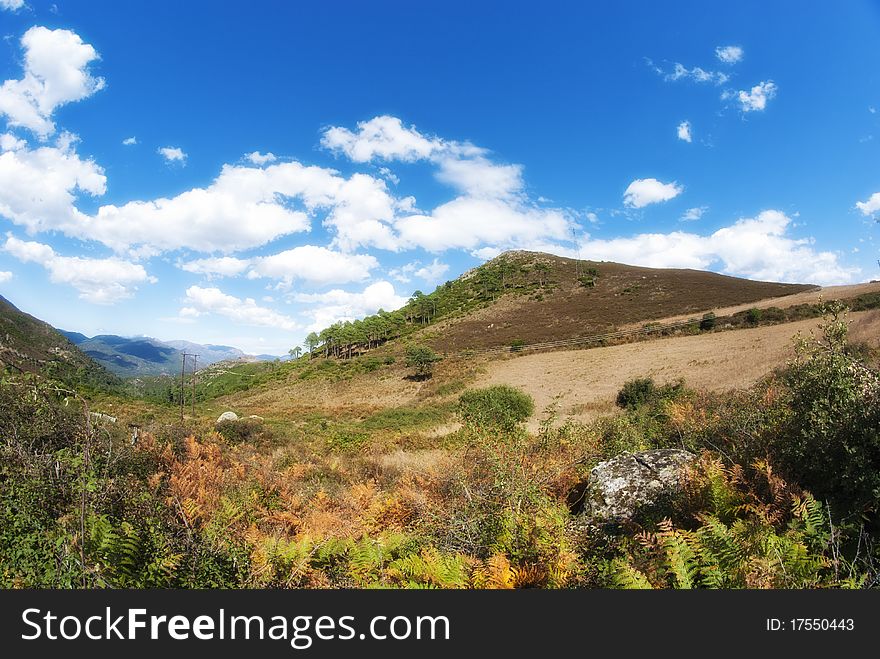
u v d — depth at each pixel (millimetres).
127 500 5086
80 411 6566
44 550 3859
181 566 3916
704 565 3922
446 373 67000
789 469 4891
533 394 46000
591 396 41031
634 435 9641
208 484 8555
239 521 6820
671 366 45562
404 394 62656
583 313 92750
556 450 8570
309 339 130375
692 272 122812
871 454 4156
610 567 4066
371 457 16312
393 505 7387
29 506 4449
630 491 5859
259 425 22391
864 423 4316
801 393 5453
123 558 4004
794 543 3674
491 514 5391
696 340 55062
